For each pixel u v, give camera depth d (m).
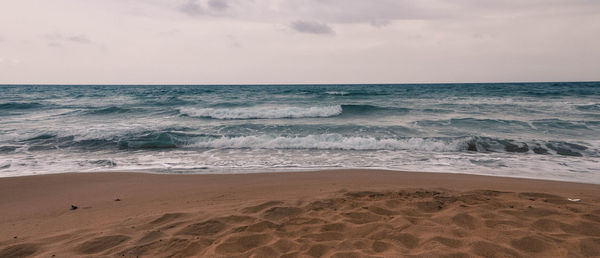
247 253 2.81
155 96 32.44
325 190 5.28
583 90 36.81
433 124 13.76
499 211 3.66
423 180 6.16
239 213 3.93
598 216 3.40
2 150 9.82
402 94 32.38
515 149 9.52
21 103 21.92
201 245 3.05
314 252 2.80
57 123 14.75
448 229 3.17
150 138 11.13
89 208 4.66
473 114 16.75
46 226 3.90
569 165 7.58
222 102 24.20
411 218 3.54
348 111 18.48
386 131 12.41
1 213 4.55
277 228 3.40
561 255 2.58
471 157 8.64
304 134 12.00
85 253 2.94
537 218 3.40
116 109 19.02
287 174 6.87
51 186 5.99
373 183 5.88
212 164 8.05
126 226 3.63
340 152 9.54
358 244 2.92
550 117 15.26
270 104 23.12
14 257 2.91
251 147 10.33
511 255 2.61
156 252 2.93
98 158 8.82
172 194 5.34
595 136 11.14
